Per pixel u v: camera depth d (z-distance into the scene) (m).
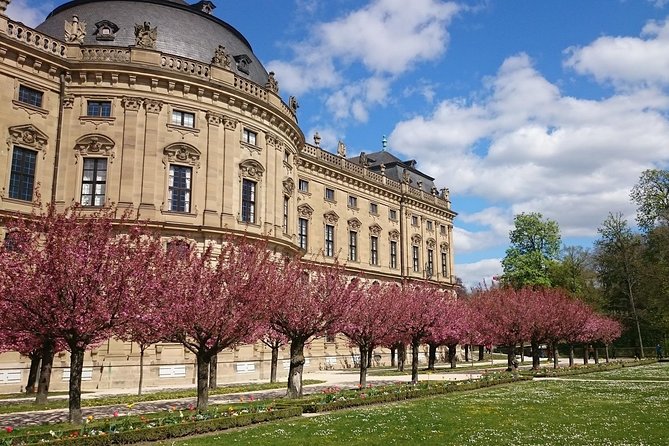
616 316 78.44
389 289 40.06
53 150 38.62
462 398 27.56
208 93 42.66
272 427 18.47
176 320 21.41
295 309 28.12
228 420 18.62
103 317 18.84
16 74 37.19
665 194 69.69
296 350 28.53
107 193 38.62
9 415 22.25
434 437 16.17
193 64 42.62
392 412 21.84
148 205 38.91
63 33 42.41
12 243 19.83
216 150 42.41
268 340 40.34
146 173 39.50
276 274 27.69
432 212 83.94
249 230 43.47
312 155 62.34
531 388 32.78
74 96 39.69
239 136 44.28
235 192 43.19
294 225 51.53
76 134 39.31
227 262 24.22
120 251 19.86
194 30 45.53
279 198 47.47
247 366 42.72
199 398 22.11
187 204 41.06
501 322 50.00
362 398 25.23
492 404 24.55
